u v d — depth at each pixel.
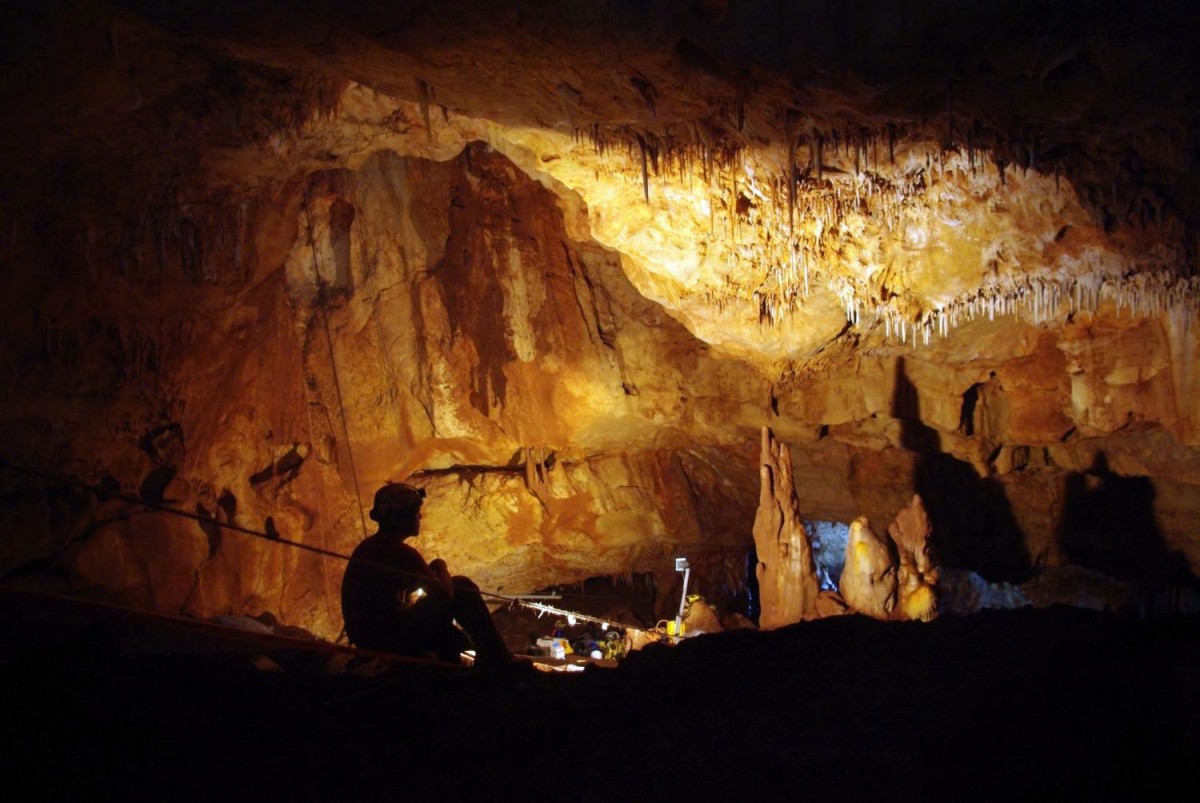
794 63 6.48
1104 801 2.62
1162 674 3.54
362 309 13.73
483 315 14.80
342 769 3.14
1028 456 15.32
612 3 6.53
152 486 10.24
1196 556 14.73
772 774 2.93
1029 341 13.63
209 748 3.28
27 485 8.81
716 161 9.17
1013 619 4.62
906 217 10.11
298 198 10.95
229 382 11.29
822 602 10.66
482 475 15.25
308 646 4.09
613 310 15.18
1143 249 9.68
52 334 8.93
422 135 10.30
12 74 6.92
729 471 17.48
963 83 6.75
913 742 3.10
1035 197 9.25
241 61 7.90
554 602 19.34
